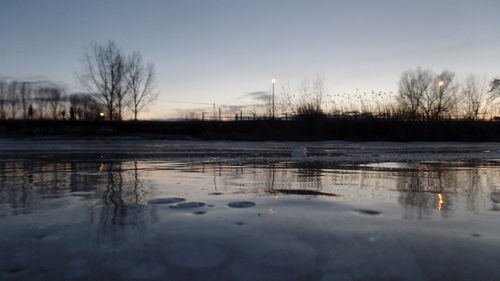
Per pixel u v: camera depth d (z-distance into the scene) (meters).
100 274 1.44
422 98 36.81
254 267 1.52
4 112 46.72
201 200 3.00
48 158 7.86
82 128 30.44
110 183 4.01
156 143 18.92
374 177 4.64
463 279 1.40
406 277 1.42
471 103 37.00
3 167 5.88
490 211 2.64
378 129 28.00
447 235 2.01
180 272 1.46
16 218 2.35
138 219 2.33
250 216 2.42
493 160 7.64
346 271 1.48
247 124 30.62
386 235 2.00
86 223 2.23
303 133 27.58
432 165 6.42
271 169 5.62
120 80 31.52
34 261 1.58
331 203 2.89
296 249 1.75
